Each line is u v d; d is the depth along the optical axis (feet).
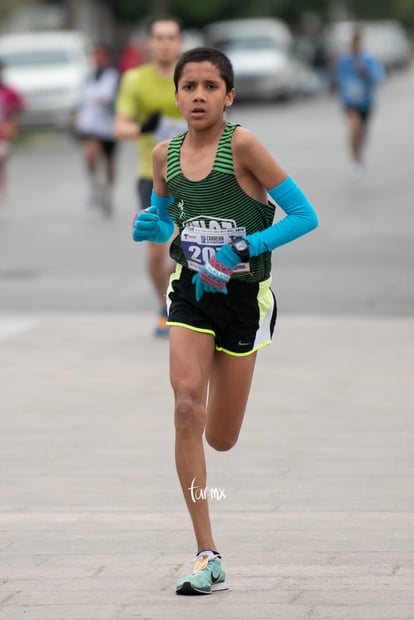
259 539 40.14
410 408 57.31
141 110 73.67
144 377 65.05
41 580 36.91
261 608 34.12
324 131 224.12
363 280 92.84
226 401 37.52
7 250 113.39
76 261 106.22
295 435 53.11
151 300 88.02
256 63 301.22
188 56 35.68
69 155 206.80
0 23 322.75
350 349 70.59
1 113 148.15
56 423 56.24
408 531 40.60
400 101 303.68
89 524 42.24
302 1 478.18
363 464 48.67
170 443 52.60
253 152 35.40
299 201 35.94
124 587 36.17
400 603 34.24
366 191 146.61
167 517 42.86
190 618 33.53
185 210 36.50
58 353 71.46
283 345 72.13
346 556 38.29
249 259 35.94
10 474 48.49
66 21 364.58
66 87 228.84
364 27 479.82
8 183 170.50
